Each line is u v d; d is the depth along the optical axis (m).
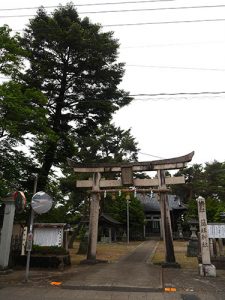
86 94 18.81
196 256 20.05
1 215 13.76
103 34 18.47
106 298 7.72
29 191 16.05
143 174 40.28
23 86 16.56
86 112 18.59
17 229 16.61
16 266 13.52
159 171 15.65
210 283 9.75
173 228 51.38
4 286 9.04
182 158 15.32
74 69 18.48
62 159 18.56
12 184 14.64
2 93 12.14
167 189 15.30
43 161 16.88
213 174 50.75
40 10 18.58
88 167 16.67
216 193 48.62
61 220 20.84
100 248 27.97
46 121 14.47
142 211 45.97
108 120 19.39
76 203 26.83
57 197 18.94
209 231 13.45
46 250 14.05
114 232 43.47
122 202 45.69
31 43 17.95
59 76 18.56
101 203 26.25
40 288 8.81
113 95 18.64
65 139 18.02
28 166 15.36
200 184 49.12
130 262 16.22
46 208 9.68
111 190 16.02
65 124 18.86
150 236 52.31
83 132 19.64
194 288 8.95
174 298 7.75
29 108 13.53
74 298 7.70
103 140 30.27
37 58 18.22
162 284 9.36
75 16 19.44
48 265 13.37
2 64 13.66
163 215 15.09
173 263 13.90
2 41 13.51
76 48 17.78
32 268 13.20
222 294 8.21
